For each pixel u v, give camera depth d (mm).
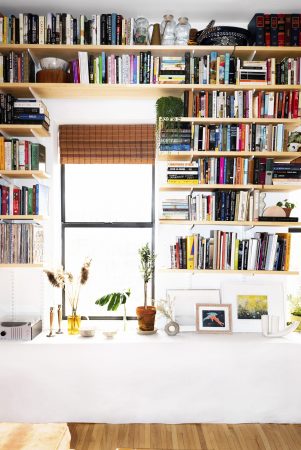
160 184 3746
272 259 3518
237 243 3527
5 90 3496
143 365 3379
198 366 3383
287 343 3375
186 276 3820
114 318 4020
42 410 3357
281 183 3494
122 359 3373
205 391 3391
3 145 3451
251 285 3752
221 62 3465
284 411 3383
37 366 3350
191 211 3525
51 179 3807
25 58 3418
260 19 3438
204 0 3352
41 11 3529
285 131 3572
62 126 3857
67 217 4039
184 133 3486
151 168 4035
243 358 3381
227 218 3518
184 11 3533
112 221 4035
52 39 3396
